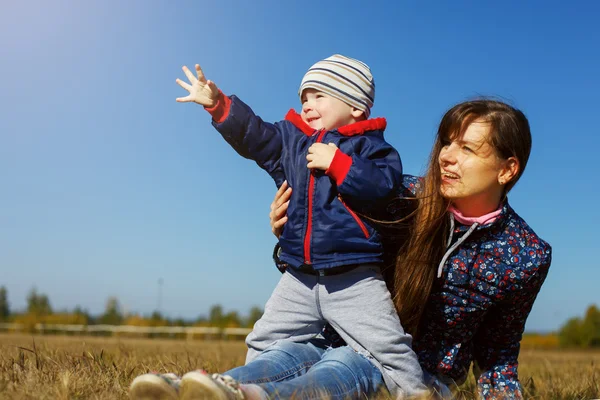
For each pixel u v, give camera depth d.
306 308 2.75
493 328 3.00
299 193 2.75
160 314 32.00
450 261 2.77
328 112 2.99
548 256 2.79
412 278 2.69
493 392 3.04
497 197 2.73
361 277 2.66
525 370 5.93
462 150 2.64
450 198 2.69
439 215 2.68
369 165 2.63
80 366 3.28
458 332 2.88
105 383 2.72
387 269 2.84
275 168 2.94
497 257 2.76
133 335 25.59
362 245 2.62
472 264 2.76
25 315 31.16
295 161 2.83
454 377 3.03
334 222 2.63
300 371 2.55
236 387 2.03
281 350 2.60
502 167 2.65
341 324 2.64
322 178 2.71
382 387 2.56
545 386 3.77
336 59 3.09
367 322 2.59
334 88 2.99
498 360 3.07
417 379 2.58
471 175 2.63
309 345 2.75
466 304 2.79
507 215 2.79
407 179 2.95
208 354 5.97
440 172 2.69
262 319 2.86
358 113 3.06
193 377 1.94
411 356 2.59
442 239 2.75
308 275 2.74
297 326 2.77
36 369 3.04
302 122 2.97
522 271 2.75
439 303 2.82
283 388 2.17
